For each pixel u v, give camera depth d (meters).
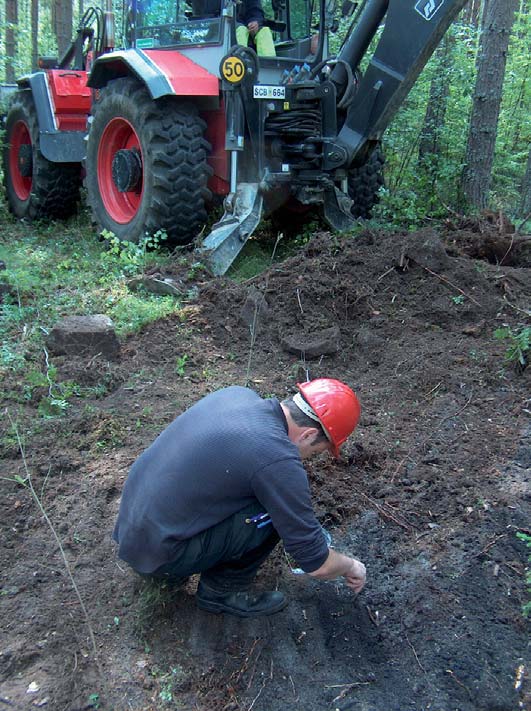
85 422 3.75
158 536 2.30
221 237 5.80
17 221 8.97
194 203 6.24
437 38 5.64
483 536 2.96
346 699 2.36
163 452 2.37
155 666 2.46
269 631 2.57
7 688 2.34
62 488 3.29
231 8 6.08
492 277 5.12
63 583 2.77
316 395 2.37
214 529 2.32
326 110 6.11
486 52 7.61
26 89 8.46
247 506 2.31
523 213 8.16
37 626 2.57
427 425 3.78
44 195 8.34
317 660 2.50
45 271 5.92
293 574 2.85
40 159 8.20
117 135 6.93
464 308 4.84
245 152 6.34
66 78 7.90
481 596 2.71
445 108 8.66
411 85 5.90
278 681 2.42
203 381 4.30
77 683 2.37
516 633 2.58
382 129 6.06
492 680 2.41
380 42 5.75
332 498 3.21
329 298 4.98
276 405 2.38
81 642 2.52
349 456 3.46
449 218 6.67
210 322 4.91
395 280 5.08
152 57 6.37
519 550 2.90
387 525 3.08
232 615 2.60
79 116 8.11
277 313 4.97
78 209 8.79
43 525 3.07
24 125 8.78
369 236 5.43
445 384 4.14
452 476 3.34
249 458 2.21
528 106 11.89
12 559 2.90
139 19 7.00
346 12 6.52
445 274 5.04
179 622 2.62
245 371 4.43
